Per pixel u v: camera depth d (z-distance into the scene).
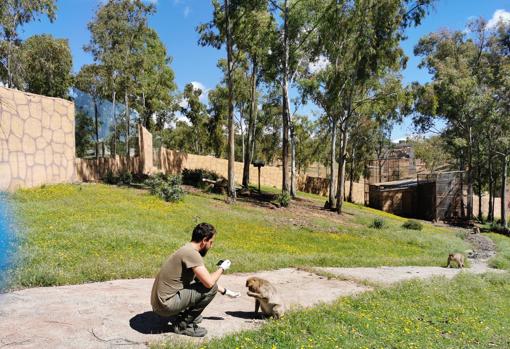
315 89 34.72
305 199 41.19
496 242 29.97
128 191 23.03
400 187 54.44
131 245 11.90
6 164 17.38
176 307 5.29
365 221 30.47
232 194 28.28
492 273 14.56
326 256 14.88
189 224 17.55
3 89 17.34
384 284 10.49
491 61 44.66
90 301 6.55
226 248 14.58
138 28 35.25
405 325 7.16
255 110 47.78
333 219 29.45
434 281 11.53
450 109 42.75
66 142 22.25
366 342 5.92
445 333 7.32
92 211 16.05
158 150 36.59
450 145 50.56
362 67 30.28
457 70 42.03
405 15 28.84
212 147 69.44
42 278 7.56
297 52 34.81
